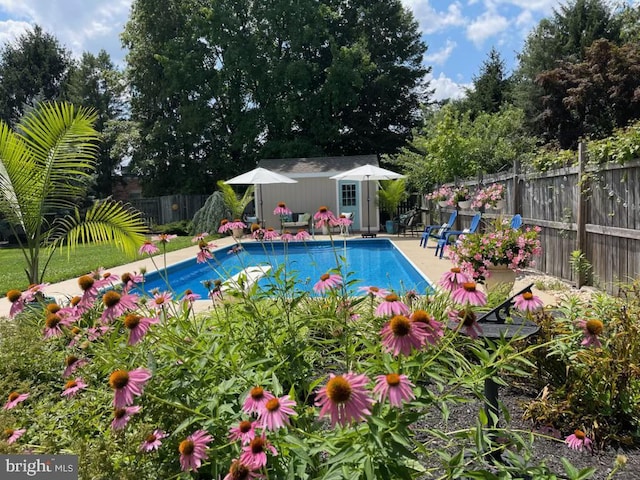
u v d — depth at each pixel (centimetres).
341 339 224
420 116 2459
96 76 2528
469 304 170
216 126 2219
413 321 140
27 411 205
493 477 140
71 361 190
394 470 130
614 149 493
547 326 263
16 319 319
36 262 488
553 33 2152
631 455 214
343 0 2348
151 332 180
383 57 2402
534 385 273
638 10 2044
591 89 1728
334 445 140
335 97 2091
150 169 2202
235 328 228
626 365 234
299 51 2130
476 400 242
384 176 1236
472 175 1355
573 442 185
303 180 1664
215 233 1593
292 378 207
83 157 497
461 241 562
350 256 1102
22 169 452
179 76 2064
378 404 128
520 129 1734
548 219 664
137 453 159
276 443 144
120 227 484
